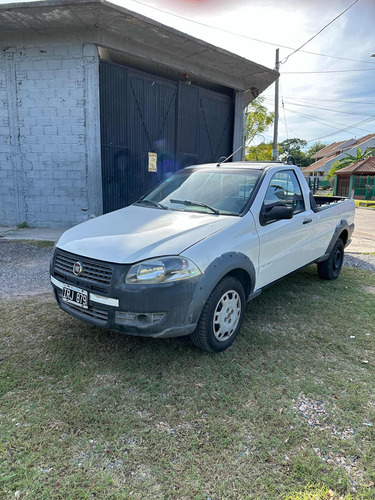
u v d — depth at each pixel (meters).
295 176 4.67
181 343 3.47
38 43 8.89
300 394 2.77
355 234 11.85
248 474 2.04
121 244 3.06
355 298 4.94
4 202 9.76
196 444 2.25
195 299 2.90
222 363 3.15
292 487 1.96
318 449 2.23
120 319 2.86
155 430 2.35
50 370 2.96
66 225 9.56
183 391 2.75
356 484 1.99
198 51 10.30
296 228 4.34
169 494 1.91
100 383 2.82
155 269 2.81
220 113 13.11
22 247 7.32
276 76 12.67
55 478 1.98
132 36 9.21
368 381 2.98
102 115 9.31
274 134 18.84
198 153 12.51
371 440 2.32
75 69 8.87
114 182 9.90
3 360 3.10
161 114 10.96
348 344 3.61
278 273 4.15
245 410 2.56
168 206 4.06
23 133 9.34
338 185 38.41
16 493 1.88
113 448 2.20
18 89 9.16
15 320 3.88
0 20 8.12
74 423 2.39
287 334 3.77
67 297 3.16
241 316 3.48
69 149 9.21
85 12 7.79
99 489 1.92
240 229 3.43
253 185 3.94
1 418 2.41
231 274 3.37
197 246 3.01
